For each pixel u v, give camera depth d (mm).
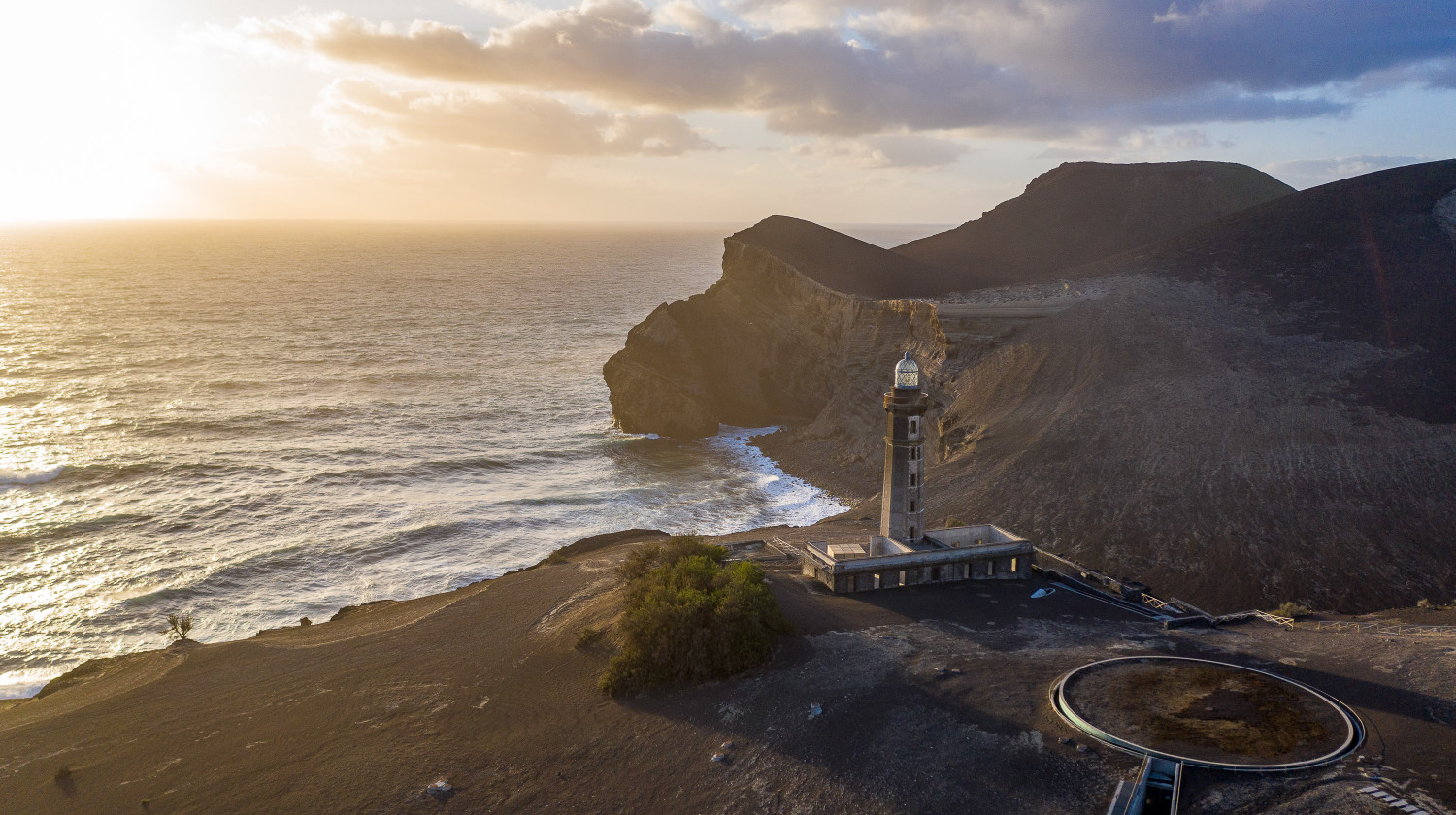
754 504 75062
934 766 25484
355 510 69562
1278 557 50594
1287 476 58531
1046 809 23078
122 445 84938
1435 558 49125
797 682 31141
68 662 46500
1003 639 34312
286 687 36719
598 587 45406
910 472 43281
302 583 56375
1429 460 57719
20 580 55312
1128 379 75188
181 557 59281
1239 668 30328
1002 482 64125
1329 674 29484
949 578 42438
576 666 35469
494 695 33906
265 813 27047
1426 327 75125
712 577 37344
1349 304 82062
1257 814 21828
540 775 27875
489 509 70812
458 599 48406
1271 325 81750
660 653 32906
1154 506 57562
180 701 36250
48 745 33062
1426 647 31734
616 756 28453
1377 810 21422
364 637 42812
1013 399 78188
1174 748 24672
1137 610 38625
